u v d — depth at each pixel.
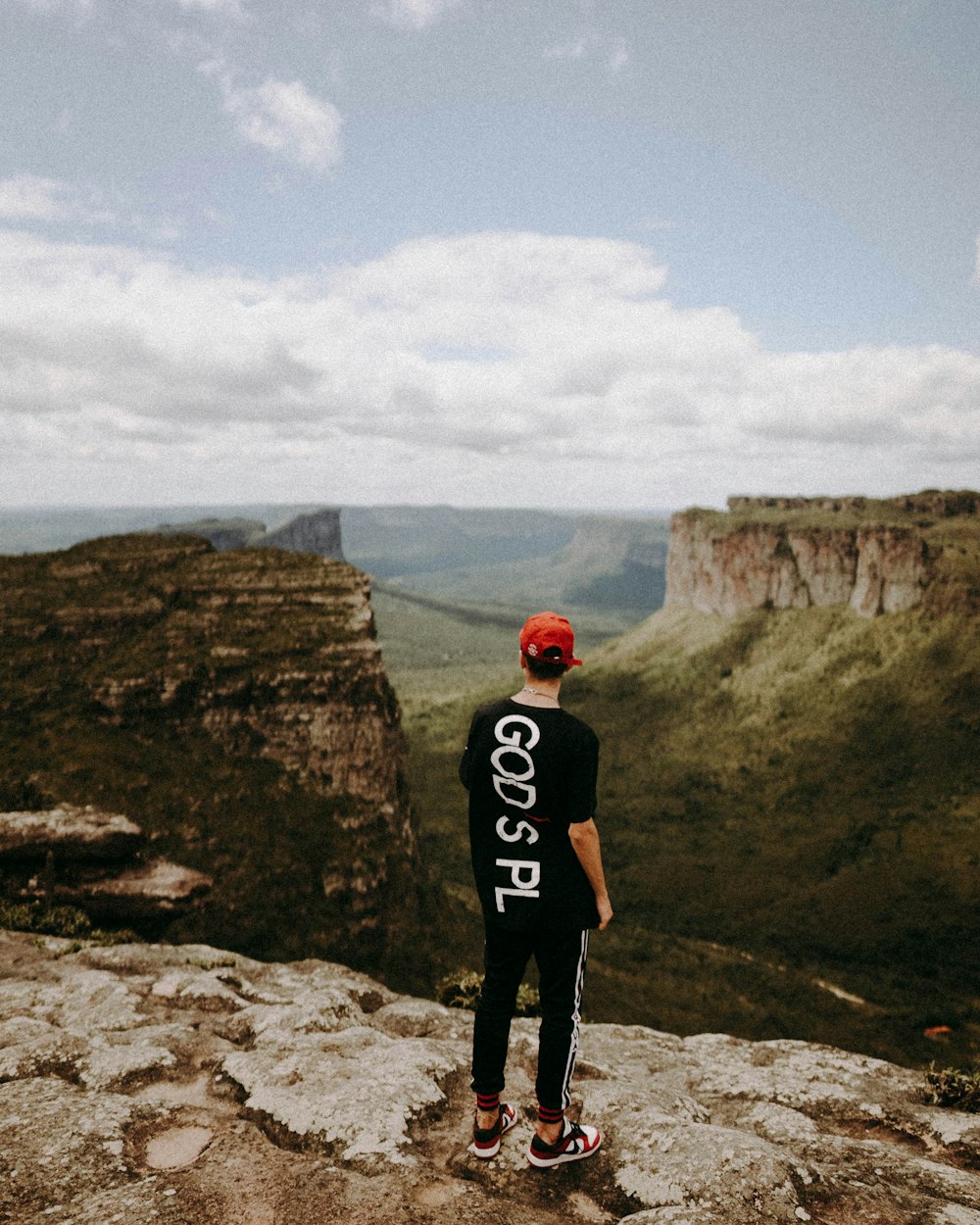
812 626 194.75
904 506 195.88
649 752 189.88
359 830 69.06
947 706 151.88
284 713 71.69
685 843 143.38
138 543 91.38
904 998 82.25
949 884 108.00
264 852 63.03
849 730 161.25
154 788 63.56
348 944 61.84
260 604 81.50
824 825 138.12
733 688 196.50
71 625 75.38
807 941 100.62
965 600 161.25
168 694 69.62
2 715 66.25
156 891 52.78
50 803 57.81
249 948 56.50
